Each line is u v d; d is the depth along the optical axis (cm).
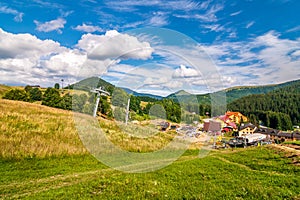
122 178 1086
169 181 1080
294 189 1006
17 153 1384
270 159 1781
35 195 873
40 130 1758
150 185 1006
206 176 1220
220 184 1070
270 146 2430
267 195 916
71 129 1827
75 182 1041
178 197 874
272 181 1146
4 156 1332
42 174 1146
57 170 1212
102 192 923
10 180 1043
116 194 895
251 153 2084
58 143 1577
